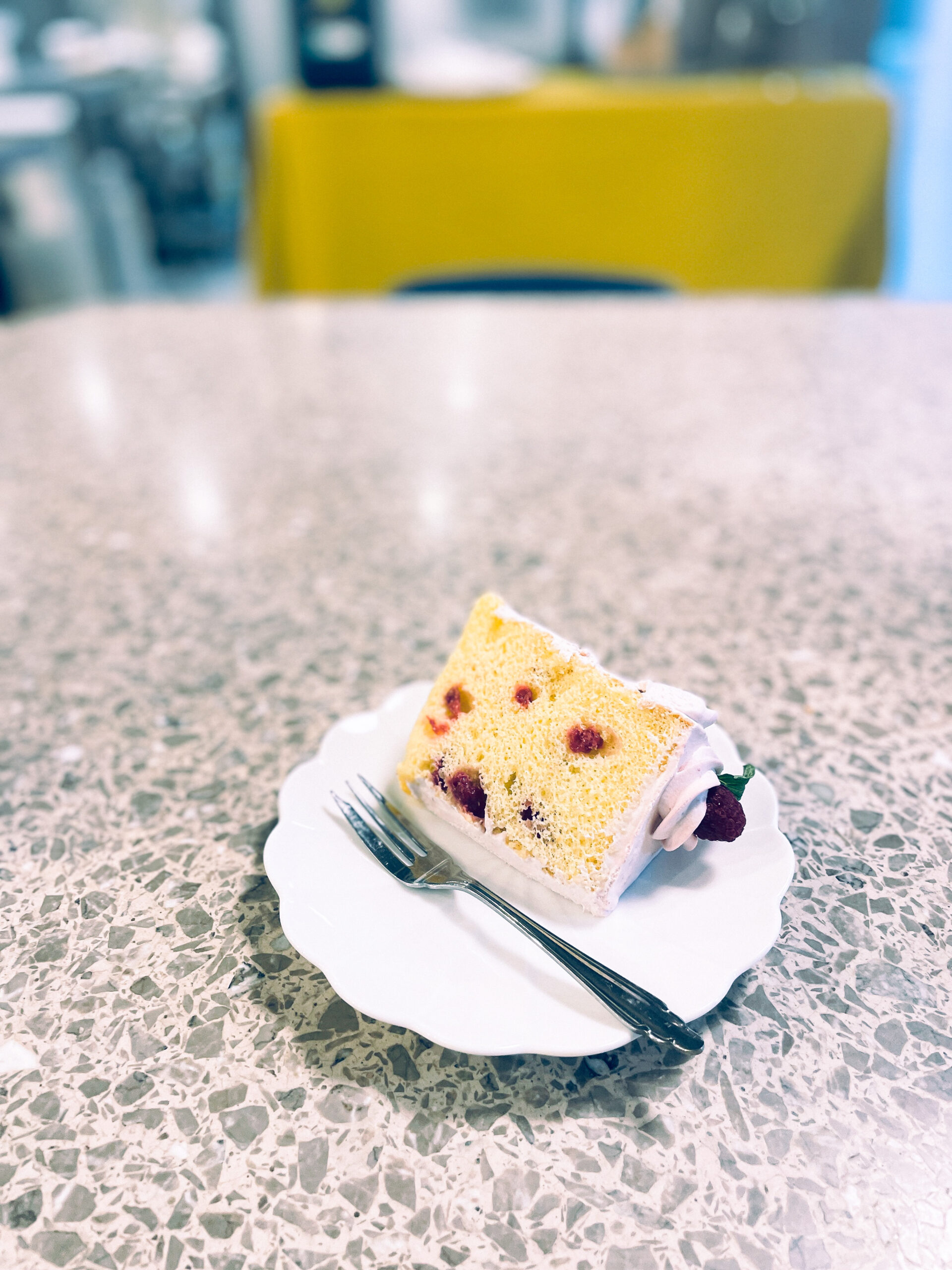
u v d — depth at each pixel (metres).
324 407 0.75
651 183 1.87
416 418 0.72
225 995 0.30
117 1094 0.28
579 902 0.31
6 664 0.46
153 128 2.65
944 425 0.68
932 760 0.39
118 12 2.78
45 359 0.85
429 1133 0.27
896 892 0.33
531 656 0.34
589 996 0.28
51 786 0.39
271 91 2.76
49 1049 0.29
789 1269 0.24
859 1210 0.25
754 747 0.40
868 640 0.47
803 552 0.54
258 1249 0.25
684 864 0.32
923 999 0.30
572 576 0.52
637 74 2.04
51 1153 0.27
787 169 1.84
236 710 0.43
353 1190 0.26
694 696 0.32
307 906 0.30
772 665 0.45
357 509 0.60
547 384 0.78
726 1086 0.28
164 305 1.00
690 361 0.81
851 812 0.37
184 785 0.38
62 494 0.62
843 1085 0.28
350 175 1.85
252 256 2.11
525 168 1.85
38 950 0.32
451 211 1.91
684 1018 0.27
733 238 1.93
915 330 0.87
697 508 0.59
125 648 0.47
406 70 1.93
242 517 0.59
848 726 0.41
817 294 1.98
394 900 0.31
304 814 0.33
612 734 0.31
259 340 0.90
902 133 2.25
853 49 2.04
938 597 0.50
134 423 0.72
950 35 2.17
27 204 2.06
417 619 0.49
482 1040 0.26
